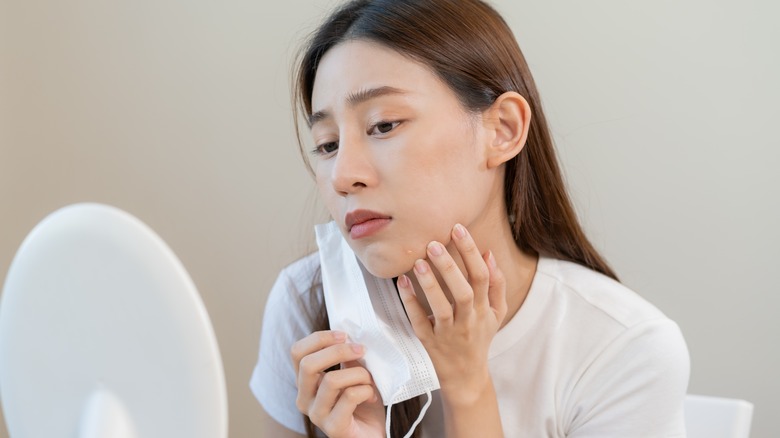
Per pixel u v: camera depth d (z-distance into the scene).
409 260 0.86
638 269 1.77
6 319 0.59
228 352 2.00
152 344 0.55
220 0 1.92
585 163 1.76
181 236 1.99
